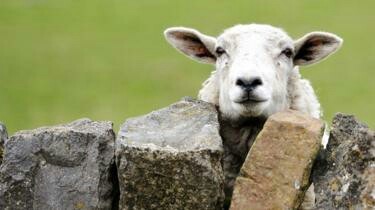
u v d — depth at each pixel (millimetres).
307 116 12555
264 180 12258
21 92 64875
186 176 12016
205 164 11969
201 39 15508
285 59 14695
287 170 12203
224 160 14328
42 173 12500
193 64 71875
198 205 12070
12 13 91125
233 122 14125
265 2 89812
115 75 69875
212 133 12445
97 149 12461
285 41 14656
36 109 59438
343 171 12086
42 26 86750
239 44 14453
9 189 12500
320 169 12336
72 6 94188
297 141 12234
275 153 12273
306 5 88062
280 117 12477
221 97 14438
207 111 13070
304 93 15180
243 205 12281
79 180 12422
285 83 14633
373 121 47938
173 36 15781
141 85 66125
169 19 86312
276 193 12203
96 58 75750
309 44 15328
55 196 12430
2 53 77812
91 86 66688
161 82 66750
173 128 12688
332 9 86562
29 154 12523
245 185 12305
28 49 79000
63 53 77625
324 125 12477
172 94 63125
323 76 64938
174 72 69312
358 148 11977
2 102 61219
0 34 83188
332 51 15305
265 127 12352
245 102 13531
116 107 59344
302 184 12188
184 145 12234
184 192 12055
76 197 12406
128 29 85250
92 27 86625
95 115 56969
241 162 14344
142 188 12102
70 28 86125
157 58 74812
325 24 80312
